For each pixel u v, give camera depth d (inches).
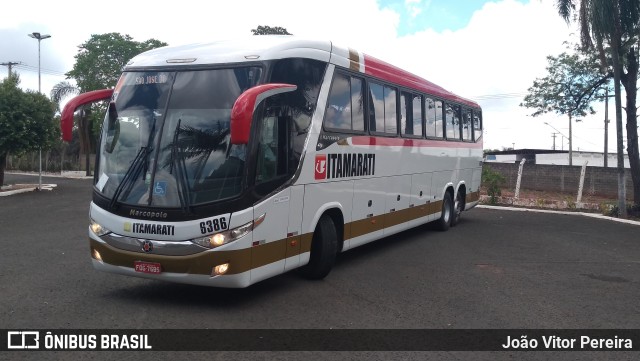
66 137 260.2
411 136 434.0
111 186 259.0
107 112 274.1
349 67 334.6
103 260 259.1
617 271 370.3
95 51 1339.8
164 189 245.6
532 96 880.3
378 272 348.2
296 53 283.4
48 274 315.9
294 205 280.1
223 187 242.7
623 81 717.3
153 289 288.7
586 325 247.8
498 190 859.4
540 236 530.6
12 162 1518.2
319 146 301.0
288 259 277.7
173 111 257.9
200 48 277.4
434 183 499.8
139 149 257.3
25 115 818.2
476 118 630.5
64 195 832.9
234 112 217.6
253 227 247.9
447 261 391.2
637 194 719.1
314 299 278.2
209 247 239.0
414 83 441.4
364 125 354.9
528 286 320.8
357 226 350.9
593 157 2059.5
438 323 244.2
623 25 645.3
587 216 724.0
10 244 414.3
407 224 440.1
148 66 275.3
